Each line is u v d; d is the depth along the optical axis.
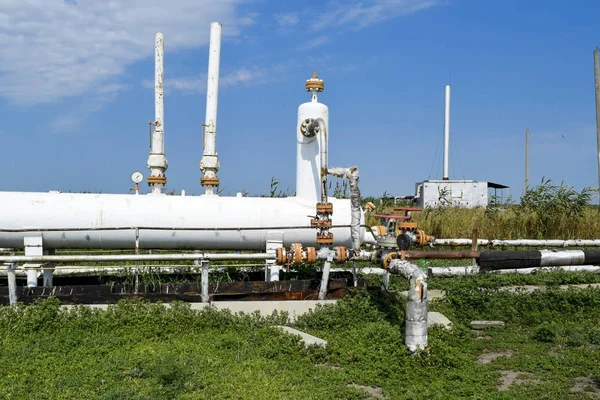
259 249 10.54
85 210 9.71
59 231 9.62
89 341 7.49
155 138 10.79
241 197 10.59
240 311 8.80
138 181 10.67
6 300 8.59
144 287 9.19
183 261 12.41
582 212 17.14
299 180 10.68
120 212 9.83
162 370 6.36
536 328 8.79
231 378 6.39
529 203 17.33
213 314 8.48
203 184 10.96
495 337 8.64
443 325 8.62
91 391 5.96
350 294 9.48
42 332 7.81
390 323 8.68
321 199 9.65
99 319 8.09
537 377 6.96
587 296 9.97
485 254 9.74
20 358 6.84
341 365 7.26
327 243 9.45
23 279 10.69
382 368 7.04
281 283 9.54
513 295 10.22
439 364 7.23
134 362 6.73
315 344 7.53
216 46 11.13
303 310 9.19
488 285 11.15
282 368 6.97
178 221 10.01
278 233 10.27
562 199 17.09
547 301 9.95
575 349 8.04
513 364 7.37
